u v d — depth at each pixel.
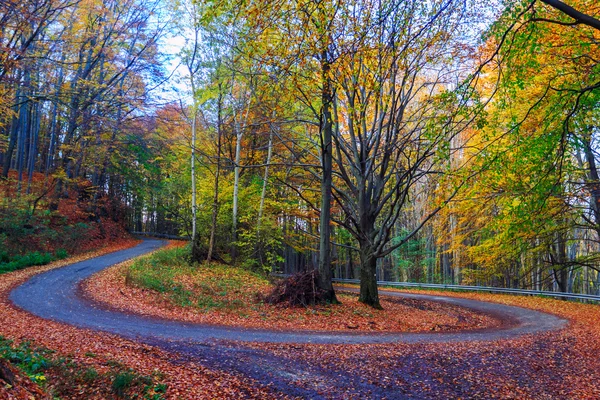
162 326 12.20
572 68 10.52
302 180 28.91
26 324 11.07
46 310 13.27
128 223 50.31
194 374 7.87
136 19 27.22
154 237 48.69
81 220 35.62
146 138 35.44
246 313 15.15
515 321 17.36
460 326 15.77
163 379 7.34
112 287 17.69
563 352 10.76
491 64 13.73
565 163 13.00
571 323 16.00
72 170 36.81
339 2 9.63
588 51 10.32
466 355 10.05
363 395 7.37
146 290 17.19
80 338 9.88
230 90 24.66
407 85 16.16
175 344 10.04
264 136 28.69
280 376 8.12
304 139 20.61
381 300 23.56
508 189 11.86
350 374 8.41
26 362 7.19
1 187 31.03
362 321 15.17
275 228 28.62
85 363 7.68
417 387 7.86
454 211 23.70
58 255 26.55
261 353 9.63
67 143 31.55
